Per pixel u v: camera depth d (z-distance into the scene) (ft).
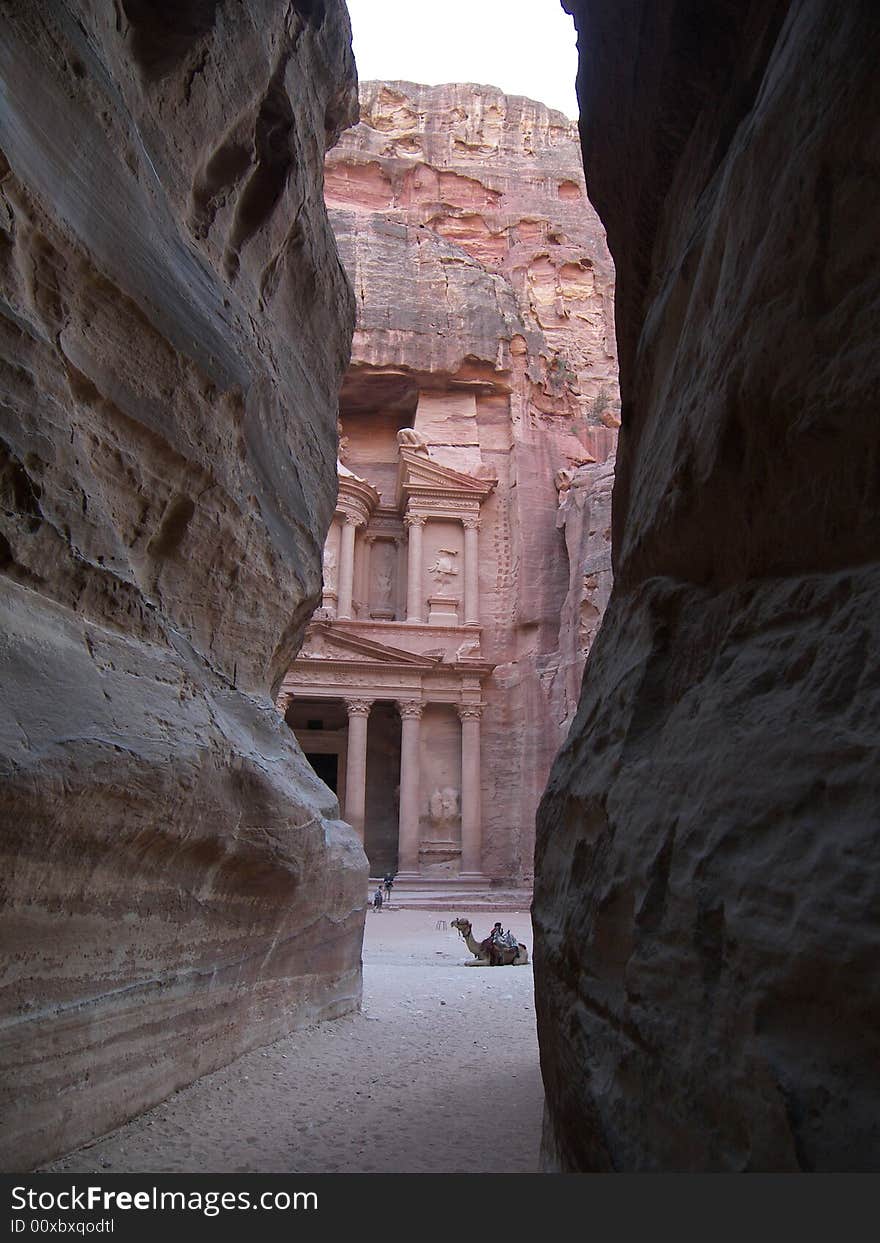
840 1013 5.58
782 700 7.49
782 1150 5.65
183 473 19.67
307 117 29.35
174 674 18.43
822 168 8.00
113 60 18.24
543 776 116.67
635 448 17.35
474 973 48.29
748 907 6.77
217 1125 17.65
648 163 18.26
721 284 10.74
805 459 8.01
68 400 15.34
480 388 141.18
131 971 17.26
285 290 28.35
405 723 119.14
